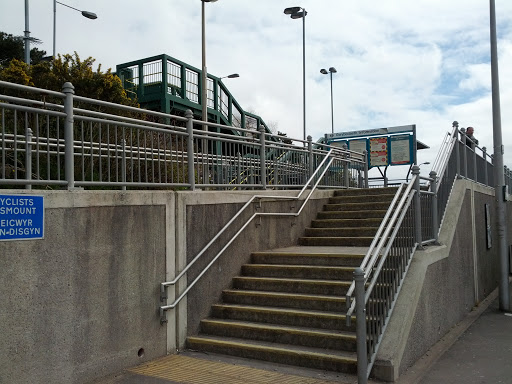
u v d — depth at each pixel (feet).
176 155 21.26
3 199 13.84
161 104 62.44
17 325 14.11
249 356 19.19
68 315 15.62
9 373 13.87
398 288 19.53
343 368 17.31
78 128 18.81
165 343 19.51
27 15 54.60
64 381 15.43
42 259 14.85
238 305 22.45
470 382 17.30
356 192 35.24
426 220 24.30
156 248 19.13
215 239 22.22
